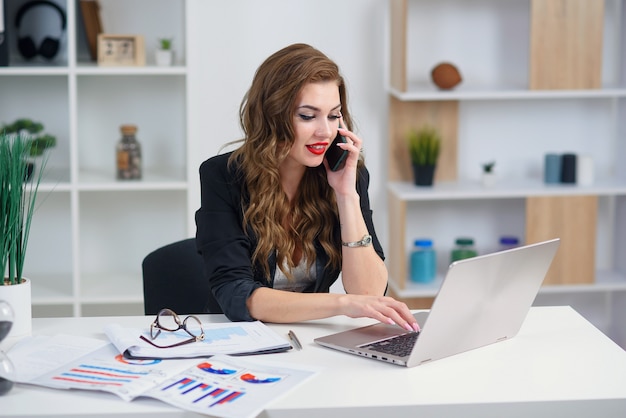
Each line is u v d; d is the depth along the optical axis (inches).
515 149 172.9
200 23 162.1
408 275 170.6
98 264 167.5
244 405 66.2
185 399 67.1
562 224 162.4
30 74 151.6
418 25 167.8
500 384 71.7
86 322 88.0
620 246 175.5
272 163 92.6
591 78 159.5
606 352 79.9
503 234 175.0
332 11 164.4
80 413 65.3
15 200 82.0
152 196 166.9
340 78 93.5
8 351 77.5
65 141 162.7
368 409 67.0
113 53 151.0
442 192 157.9
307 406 66.6
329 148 94.3
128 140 153.7
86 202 165.5
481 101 170.9
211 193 94.6
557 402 68.6
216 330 83.0
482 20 168.4
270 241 93.7
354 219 95.3
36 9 153.6
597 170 174.7
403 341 80.7
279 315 86.4
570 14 157.9
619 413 69.2
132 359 75.5
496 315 80.7
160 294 109.2
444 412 67.7
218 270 91.4
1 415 64.9
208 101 164.2
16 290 82.7
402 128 167.3
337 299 85.0
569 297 178.1
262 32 163.5
